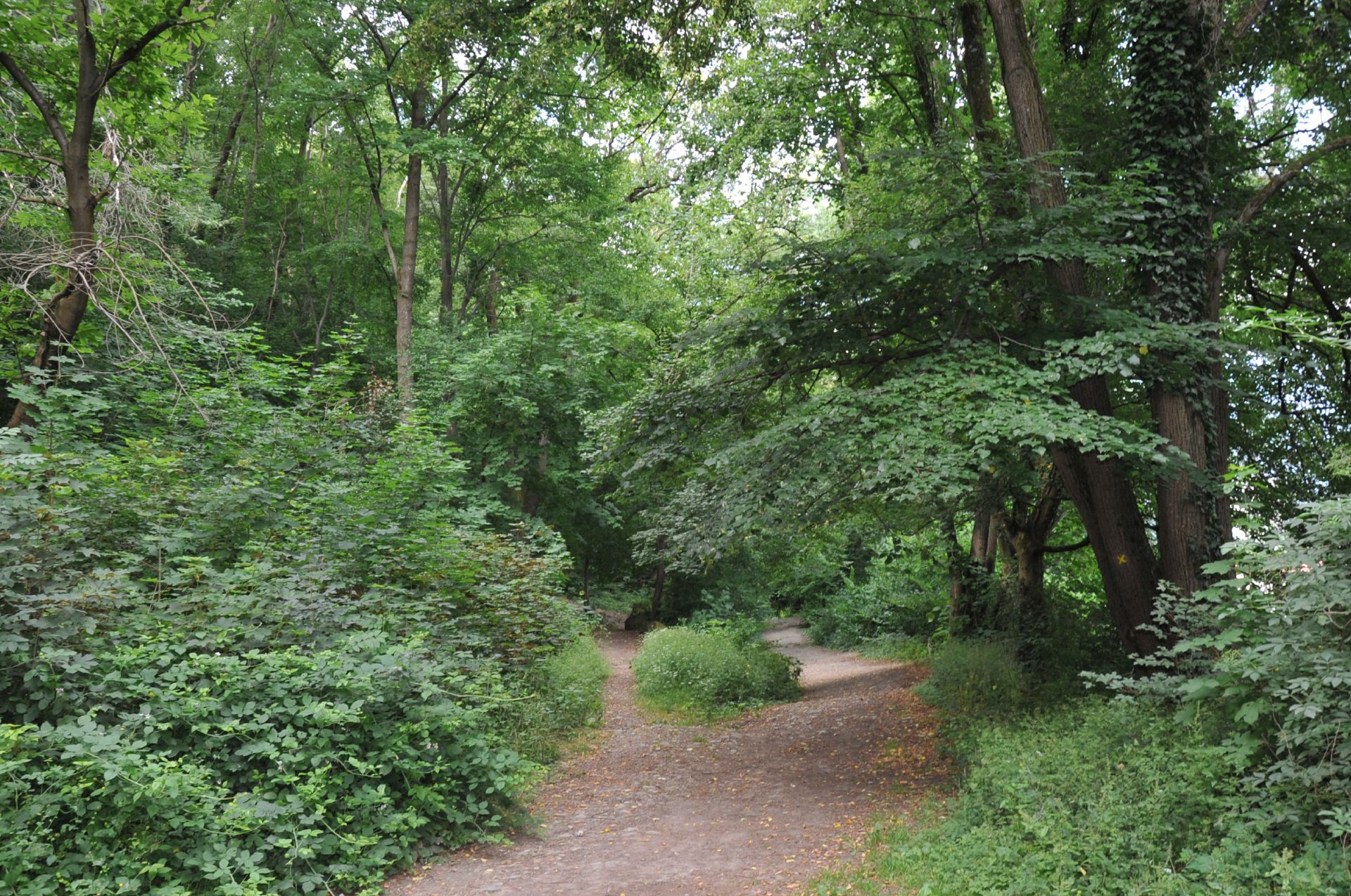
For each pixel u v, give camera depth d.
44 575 6.14
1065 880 4.84
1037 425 7.42
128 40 9.02
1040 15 14.41
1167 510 9.80
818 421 8.38
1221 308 14.40
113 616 6.41
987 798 6.86
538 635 11.66
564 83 21.11
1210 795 5.44
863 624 26.58
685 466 11.09
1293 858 4.74
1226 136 12.14
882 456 7.89
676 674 15.45
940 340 9.22
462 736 7.22
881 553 17.91
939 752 10.34
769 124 16.84
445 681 7.80
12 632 5.64
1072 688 11.42
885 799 8.45
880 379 10.02
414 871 6.28
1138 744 6.63
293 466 10.15
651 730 12.76
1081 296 9.45
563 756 10.41
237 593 7.28
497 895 5.88
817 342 9.52
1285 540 5.20
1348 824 4.34
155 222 11.70
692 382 10.70
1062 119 12.37
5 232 10.80
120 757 5.11
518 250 25.53
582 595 23.84
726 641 18.44
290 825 5.68
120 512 7.78
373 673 6.71
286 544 8.49
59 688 5.61
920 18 14.70
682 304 25.36
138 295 9.33
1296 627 5.27
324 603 7.46
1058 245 8.61
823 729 12.60
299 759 5.93
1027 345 8.86
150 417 10.98
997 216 9.80
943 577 21.16
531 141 22.72
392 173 24.77
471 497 18.80
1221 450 10.32
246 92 23.84
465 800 7.14
